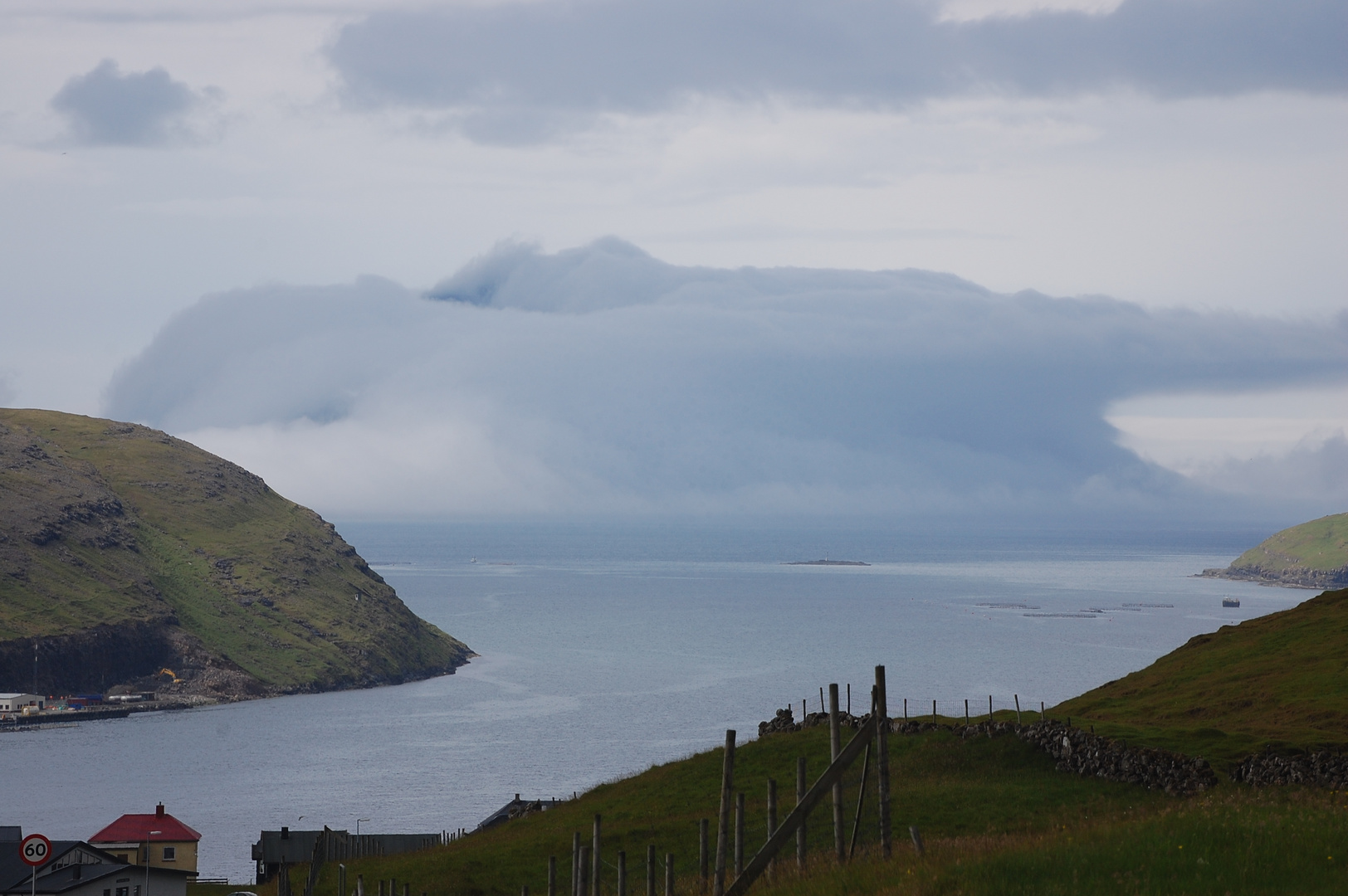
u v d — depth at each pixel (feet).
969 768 179.52
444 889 162.30
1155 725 208.13
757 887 84.33
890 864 77.97
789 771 194.18
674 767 222.28
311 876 206.18
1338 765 156.35
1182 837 75.92
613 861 156.76
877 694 85.71
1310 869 67.77
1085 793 160.04
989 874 69.67
